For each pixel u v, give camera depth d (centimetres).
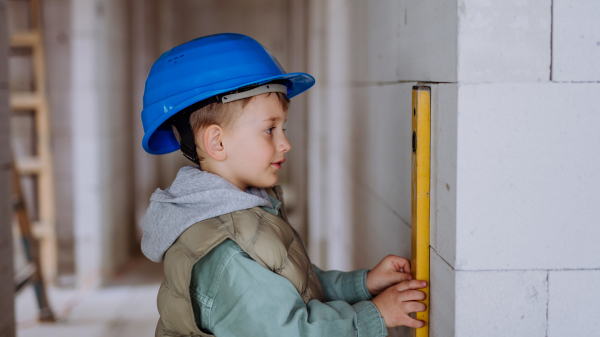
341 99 277
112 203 391
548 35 84
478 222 87
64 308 316
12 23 374
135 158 470
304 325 90
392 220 147
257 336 90
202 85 100
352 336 95
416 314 105
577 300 88
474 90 84
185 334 97
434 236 100
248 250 92
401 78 131
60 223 394
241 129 101
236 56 102
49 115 357
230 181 105
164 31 654
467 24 83
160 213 101
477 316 88
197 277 94
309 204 440
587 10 83
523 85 84
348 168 251
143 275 386
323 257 379
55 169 389
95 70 353
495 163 85
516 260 87
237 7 664
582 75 84
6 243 200
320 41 386
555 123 85
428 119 100
